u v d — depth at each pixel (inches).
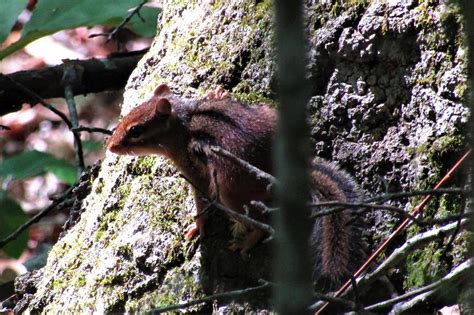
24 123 821.9
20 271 693.9
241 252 350.0
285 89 137.3
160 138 374.6
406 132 352.5
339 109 364.8
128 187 401.4
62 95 553.6
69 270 394.3
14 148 807.7
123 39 834.8
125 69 548.1
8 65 836.0
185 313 349.4
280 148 139.5
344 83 367.2
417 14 351.6
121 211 395.2
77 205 444.8
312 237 321.7
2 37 505.0
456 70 338.6
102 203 403.9
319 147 366.3
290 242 141.2
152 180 394.6
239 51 406.9
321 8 378.6
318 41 372.5
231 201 350.9
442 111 340.8
